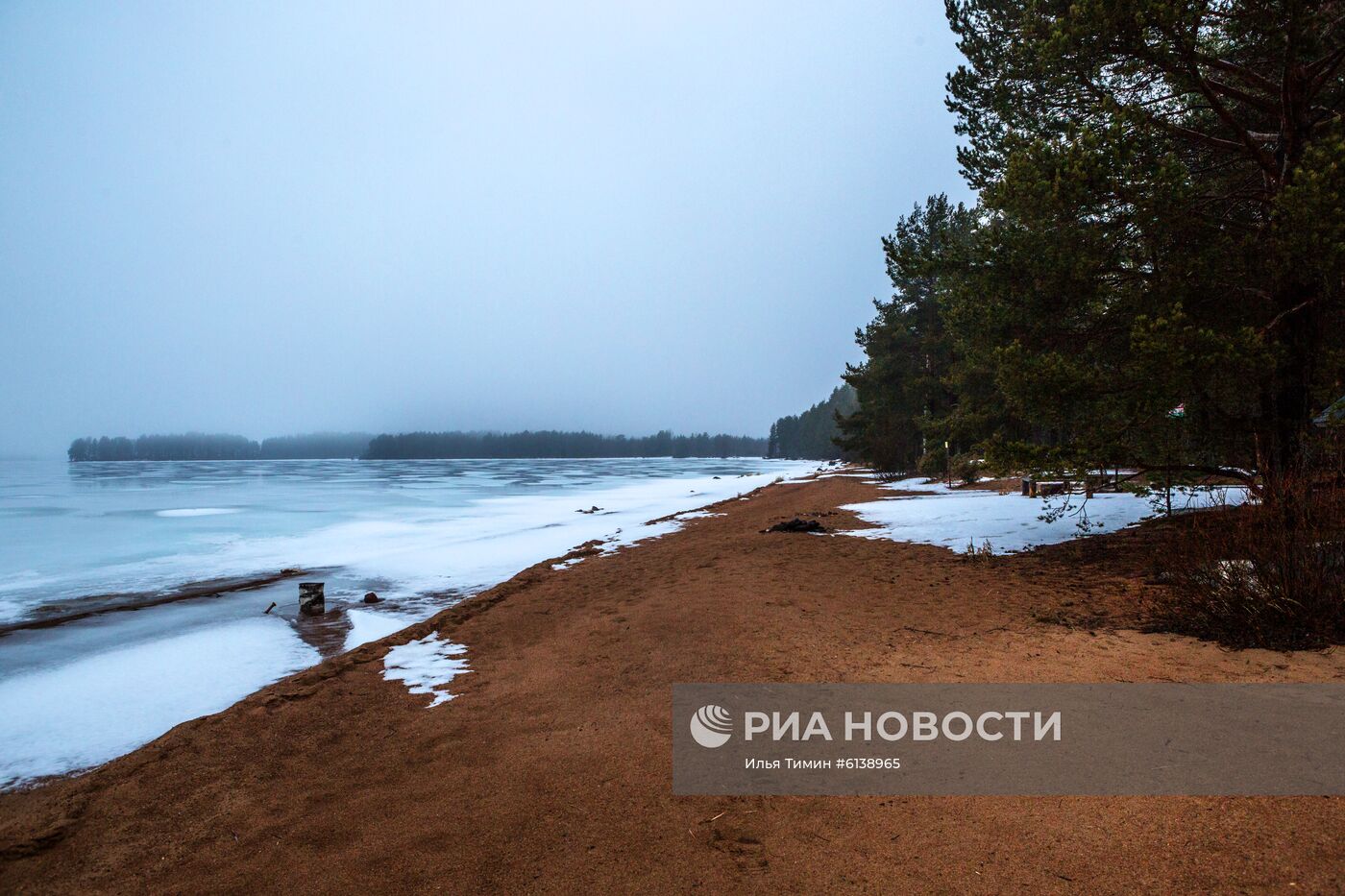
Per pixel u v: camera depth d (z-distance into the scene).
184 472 105.75
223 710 5.64
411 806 3.38
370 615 9.42
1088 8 7.79
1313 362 7.88
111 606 10.41
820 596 7.87
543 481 63.09
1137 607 6.33
